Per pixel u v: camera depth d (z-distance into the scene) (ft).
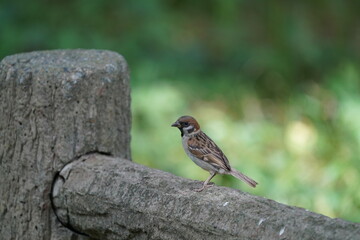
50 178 22.90
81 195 22.24
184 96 46.42
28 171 22.98
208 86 47.78
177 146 40.47
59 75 22.49
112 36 50.16
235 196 19.94
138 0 51.31
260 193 35.99
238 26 54.85
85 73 22.71
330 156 40.11
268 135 42.57
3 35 47.85
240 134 42.34
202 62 50.62
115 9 51.57
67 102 22.56
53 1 51.37
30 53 24.23
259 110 46.78
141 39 50.16
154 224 20.67
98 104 23.06
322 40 54.80
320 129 41.37
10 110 22.90
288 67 49.98
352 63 48.37
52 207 23.17
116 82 23.47
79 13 50.57
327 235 17.71
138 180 21.57
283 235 18.21
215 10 55.62
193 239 19.89
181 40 53.31
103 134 23.34
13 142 23.04
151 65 47.03
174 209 20.31
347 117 40.75
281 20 52.75
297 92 47.67
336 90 43.86
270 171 38.52
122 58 24.21
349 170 37.96
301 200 35.63
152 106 42.47
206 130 42.73
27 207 23.17
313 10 56.65
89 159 22.95
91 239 23.27
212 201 19.93
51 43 47.93
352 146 39.60
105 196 21.71
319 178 38.73
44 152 22.76
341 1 55.93
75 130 22.84
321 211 35.22
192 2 58.23
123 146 24.23
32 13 49.88
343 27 55.16
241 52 51.37
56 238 23.21
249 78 49.55
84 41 48.11
